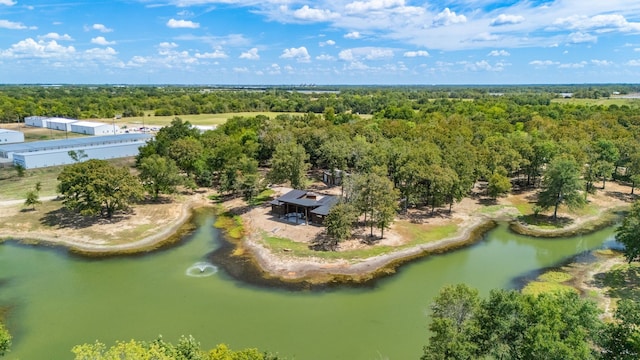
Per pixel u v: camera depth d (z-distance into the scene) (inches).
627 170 3823.8
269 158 4424.2
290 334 1599.4
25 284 2009.1
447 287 1268.5
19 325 1663.4
